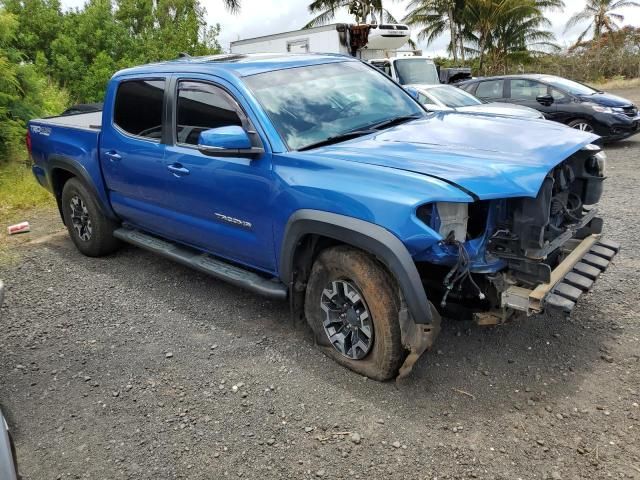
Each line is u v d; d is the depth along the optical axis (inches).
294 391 134.6
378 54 685.9
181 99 171.6
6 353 159.9
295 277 149.0
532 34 1373.0
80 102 624.4
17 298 196.4
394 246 117.8
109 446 120.6
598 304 166.4
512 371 137.1
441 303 124.7
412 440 115.8
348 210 125.5
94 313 182.1
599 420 118.0
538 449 111.3
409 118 167.8
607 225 236.1
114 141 199.0
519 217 121.3
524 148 129.7
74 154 218.8
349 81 173.8
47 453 119.7
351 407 127.4
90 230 227.6
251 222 152.5
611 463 106.5
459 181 115.0
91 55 659.4
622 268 189.9
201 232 173.0
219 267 174.1
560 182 132.2
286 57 177.5
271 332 162.9
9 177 373.1
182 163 168.6
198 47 753.0
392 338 127.7
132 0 810.2
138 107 189.5
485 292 129.0
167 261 225.6
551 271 130.6
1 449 86.6
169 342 161.0
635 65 1194.6
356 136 152.6
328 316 143.5
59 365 152.6
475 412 123.3
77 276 214.7
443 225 117.9
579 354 142.2
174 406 132.3
